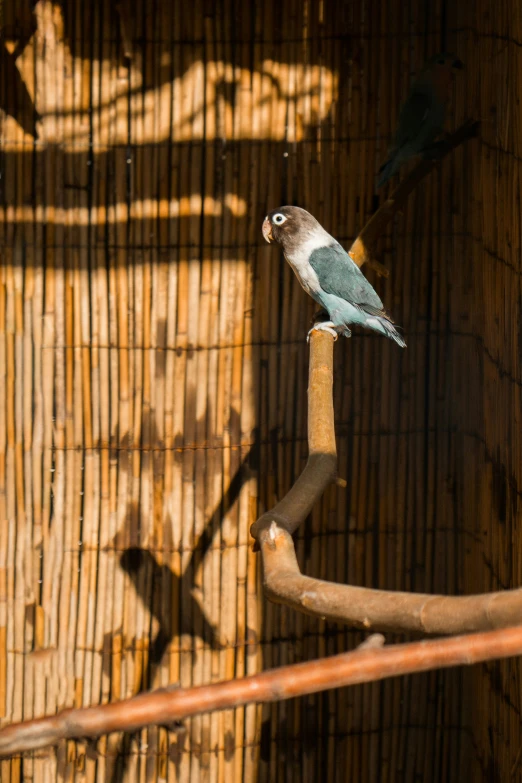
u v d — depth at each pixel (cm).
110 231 668
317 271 582
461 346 684
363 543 705
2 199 659
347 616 233
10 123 653
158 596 702
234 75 658
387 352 689
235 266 677
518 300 553
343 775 718
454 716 713
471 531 679
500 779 623
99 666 704
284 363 689
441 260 683
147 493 695
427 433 698
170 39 651
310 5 654
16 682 700
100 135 658
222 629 707
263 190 670
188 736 707
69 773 702
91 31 648
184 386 687
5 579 692
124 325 678
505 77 568
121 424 688
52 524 692
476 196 646
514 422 567
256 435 696
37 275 670
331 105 664
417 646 171
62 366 679
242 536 704
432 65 608
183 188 666
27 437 683
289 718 712
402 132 611
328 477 370
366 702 713
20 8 641
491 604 198
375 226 607
